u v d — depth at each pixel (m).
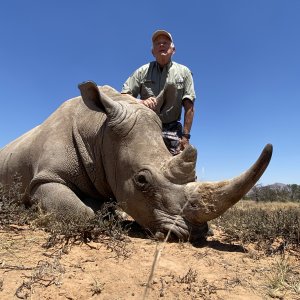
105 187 2.40
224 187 1.86
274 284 1.54
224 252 1.91
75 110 2.57
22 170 2.69
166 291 1.43
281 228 2.25
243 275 1.62
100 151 2.32
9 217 2.15
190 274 1.54
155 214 2.00
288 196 9.91
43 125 2.70
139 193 2.05
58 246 1.80
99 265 1.62
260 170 1.80
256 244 2.13
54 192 2.32
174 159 1.99
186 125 2.77
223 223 2.62
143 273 1.57
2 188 2.54
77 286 1.43
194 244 1.97
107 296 1.38
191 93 2.80
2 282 1.41
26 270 1.53
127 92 2.91
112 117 2.20
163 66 2.84
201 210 1.89
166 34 2.80
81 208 2.21
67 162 2.41
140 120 2.19
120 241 1.91
